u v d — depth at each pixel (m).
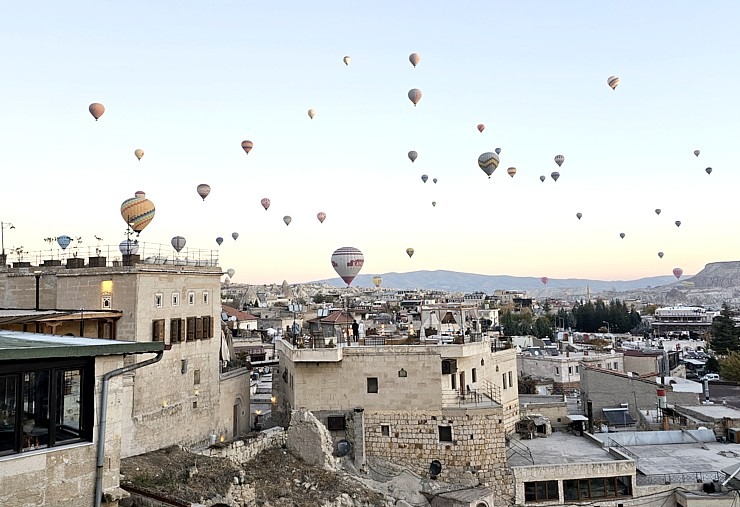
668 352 119.38
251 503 36.34
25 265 47.44
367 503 42.03
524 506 46.94
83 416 16.64
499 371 58.62
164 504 21.39
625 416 67.06
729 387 82.44
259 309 181.25
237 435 54.38
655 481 47.53
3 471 14.80
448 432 48.94
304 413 47.19
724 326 144.50
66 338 18.61
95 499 16.42
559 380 103.88
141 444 40.22
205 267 48.81
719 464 50.19
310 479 42.75
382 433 49.66
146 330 41.66
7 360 14.84
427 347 49.88
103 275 42.16
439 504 45.72
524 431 59.22
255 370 84.50
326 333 58.94
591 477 47.50
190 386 46.25
